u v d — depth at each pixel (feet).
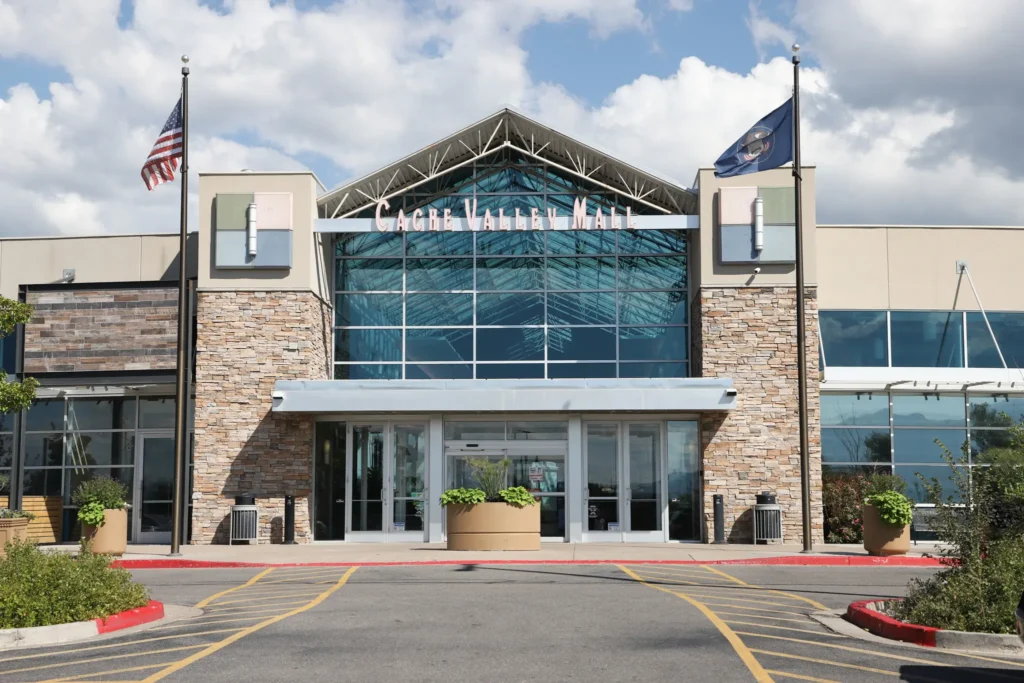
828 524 92.32
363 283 100.58
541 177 101.19
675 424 91.61
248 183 93.40
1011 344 100.94
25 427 96.99
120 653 34.58
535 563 69.62
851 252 101.19
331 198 95.66
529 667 31.50
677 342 98.78
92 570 43.14
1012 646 36.06
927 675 31.07
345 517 91.56
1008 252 101.91
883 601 46.03
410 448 92.27
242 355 91.71
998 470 62.69
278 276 92.53
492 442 91.56
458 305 99.96
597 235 100.37
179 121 80.18
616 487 90.89
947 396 98.48
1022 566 41.01
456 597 49.70
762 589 54.44
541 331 99.30
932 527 45.91
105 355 94.73
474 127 96.22
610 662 32.37
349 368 99.40
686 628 39.65
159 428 97.25
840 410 98.43
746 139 84.48
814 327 90.43
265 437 90.94
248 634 38.11
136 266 102.22
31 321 95.71
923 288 101.04
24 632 37.50
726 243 90.63
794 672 30.94
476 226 93.91
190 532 92.12
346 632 38.55
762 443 89.40
